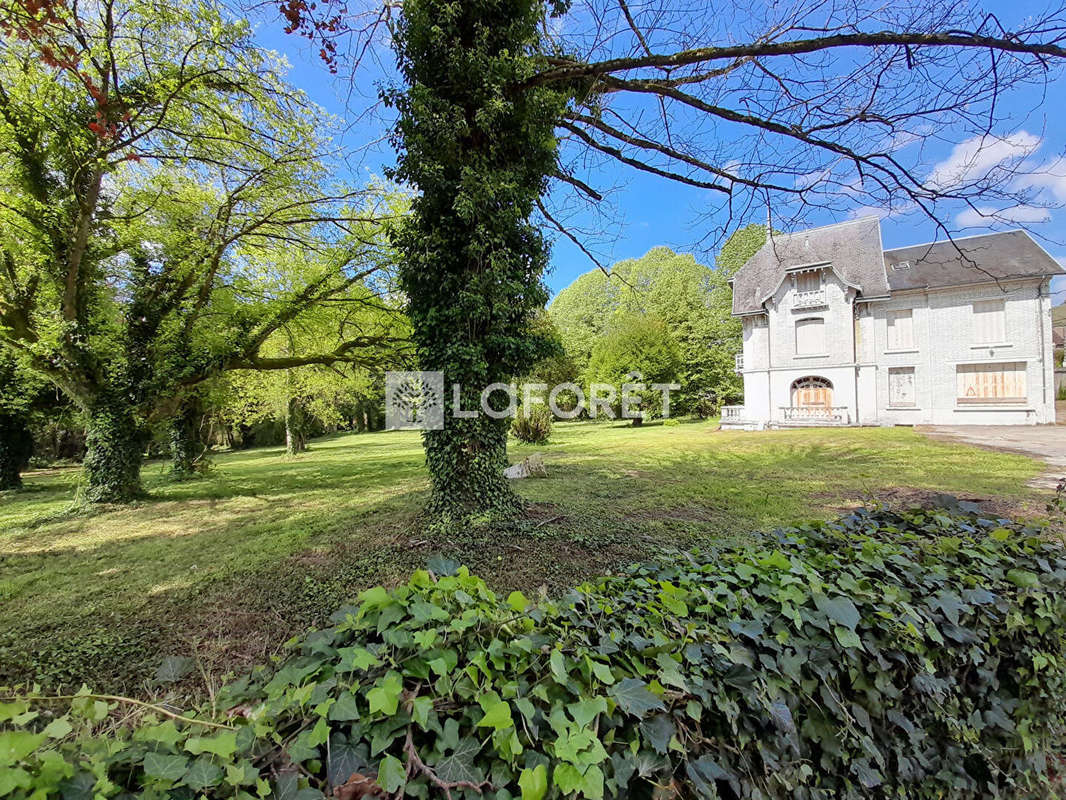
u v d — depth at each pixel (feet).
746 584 4.80
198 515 22.62
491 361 16.51
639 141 16.22
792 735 3.47
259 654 8.75
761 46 12.03
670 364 77.92
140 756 2.44
